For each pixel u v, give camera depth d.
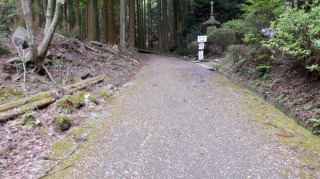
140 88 6.20
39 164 2.75
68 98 4.57
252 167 2.59
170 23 24.73
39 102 4.43
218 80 6.88
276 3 7.00
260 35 6.24
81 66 7.66
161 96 5.39
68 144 3.25
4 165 2.67
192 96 5.33
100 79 6.60
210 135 3.41
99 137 3.45
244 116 4.08
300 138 3.20
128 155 2.92
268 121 3.81
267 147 3.01
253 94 5.33
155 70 9.01
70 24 18.08
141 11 25.70
